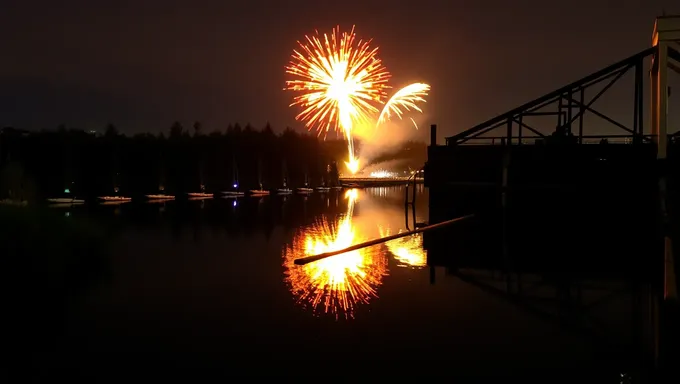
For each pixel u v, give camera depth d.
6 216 44.47
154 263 22.81
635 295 16.95
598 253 24.92
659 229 28.98
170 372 10.71
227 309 15.28
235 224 40.25
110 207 59.28
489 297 16.61
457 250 26.23
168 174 95.19
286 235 33.06
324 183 140.00
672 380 10.24
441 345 12.27
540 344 12.37
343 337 12.71
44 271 20.98
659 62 31.81
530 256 24.41
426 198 86.69
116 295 17.00
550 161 35.19
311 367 10.94
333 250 26.42
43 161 72.75
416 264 22.53
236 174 104.06
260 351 11.88
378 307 15.46
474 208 37.22
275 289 17.84
